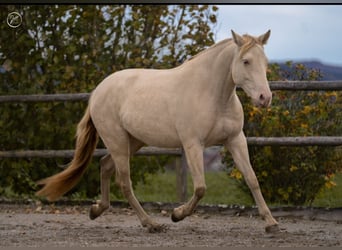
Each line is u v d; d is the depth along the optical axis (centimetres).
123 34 1448
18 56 1450
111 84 1097
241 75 934
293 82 1206
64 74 1404
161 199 1516
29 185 1461
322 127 1288
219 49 976
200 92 977
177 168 1296
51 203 1375
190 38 1439
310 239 955
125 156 1085
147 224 1045
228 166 1337
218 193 1633
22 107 1443
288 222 1161
